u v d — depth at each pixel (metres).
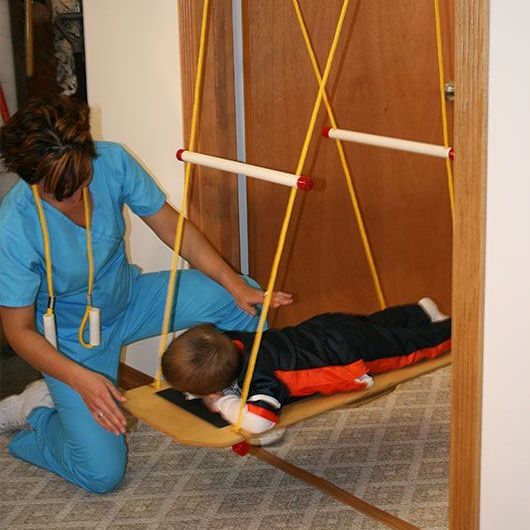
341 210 2.81
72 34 3.05
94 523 1.96
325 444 2.30
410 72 2.60
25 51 3.29
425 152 2.02
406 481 2.08
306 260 2.85
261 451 2.27
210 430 1.78
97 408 1.86
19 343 1.92
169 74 2.44
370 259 2.28
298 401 1.90
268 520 1.94
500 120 1.42
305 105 2.69
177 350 1.88
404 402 2.54
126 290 2.20
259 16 2.54
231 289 2.12
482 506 1.61
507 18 1.38
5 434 2.43
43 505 2.04
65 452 2.12
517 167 1.41
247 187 2.63
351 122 2.72
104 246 2.03
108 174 2.03
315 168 2.75
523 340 1.47
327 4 2.60
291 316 2.94
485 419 1.57
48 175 1.70
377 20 2.60
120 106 2.67
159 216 2.14
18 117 1.72
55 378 1.99
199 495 2.07
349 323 2.05
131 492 2.09
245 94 2.54
